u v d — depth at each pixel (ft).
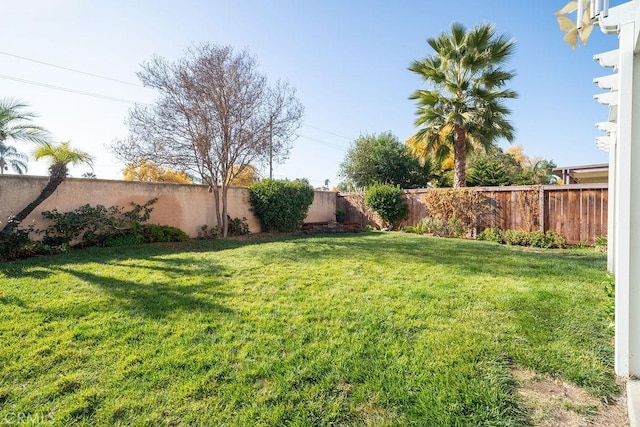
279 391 5.91
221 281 13.44
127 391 5.91
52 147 21.22
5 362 6.84
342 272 15.11
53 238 21.04
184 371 6.57
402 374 6.41
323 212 44.70
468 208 31.94
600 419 5.17
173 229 27.53
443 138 36.42
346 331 8.46
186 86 27.35
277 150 31.86
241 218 34.09
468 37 31.58
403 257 19.13
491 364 6.75
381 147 55.57
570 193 25.72
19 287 12.16
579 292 11.59
